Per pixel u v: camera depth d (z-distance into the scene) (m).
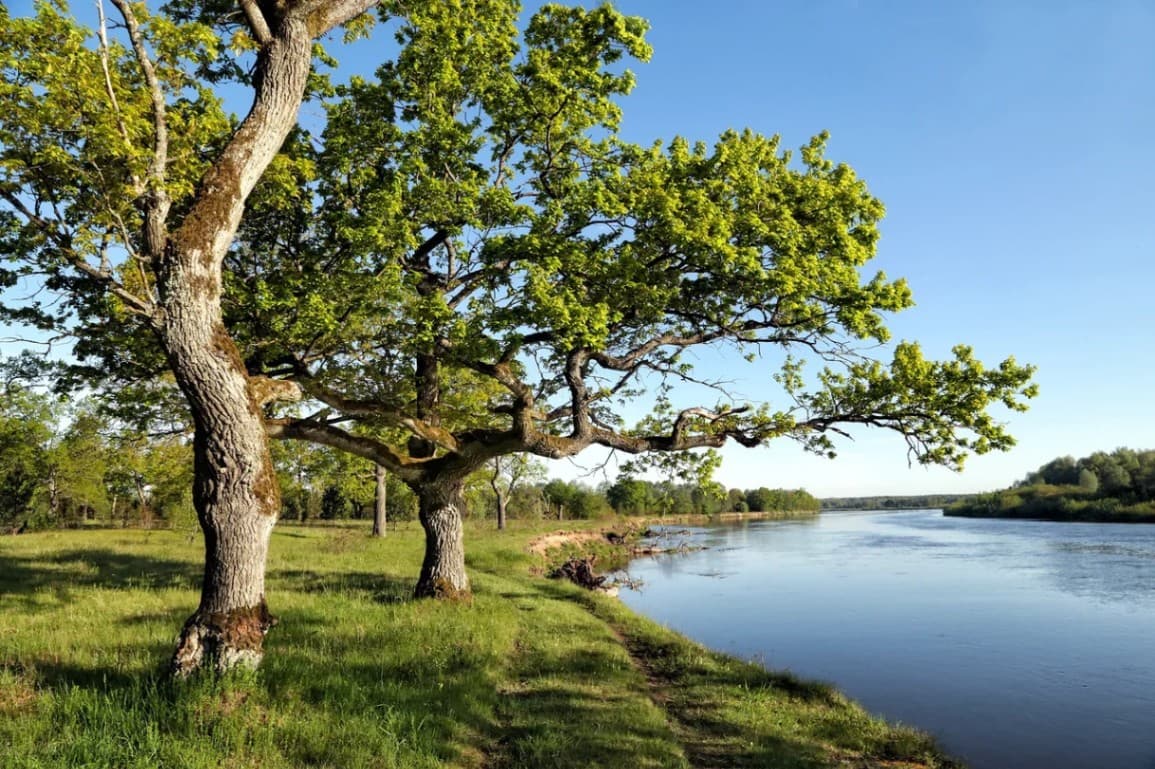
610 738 7.23
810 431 13.83
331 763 5.54
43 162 7.98
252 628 7.06
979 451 11.71
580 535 48.59
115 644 8.69
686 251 10.62
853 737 8.92
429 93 12.01
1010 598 24.94
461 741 6.69
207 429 7.04
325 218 12.06
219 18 10.53
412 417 12.42
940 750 9.12
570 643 12.00
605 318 10.05
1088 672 15.17
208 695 6.26
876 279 11.25
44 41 7.60
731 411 14.16
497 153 13.45
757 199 11.02
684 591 28.14
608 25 11.82
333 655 8.76
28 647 8.38
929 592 26.83
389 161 12.12
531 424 12.45
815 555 44.03
